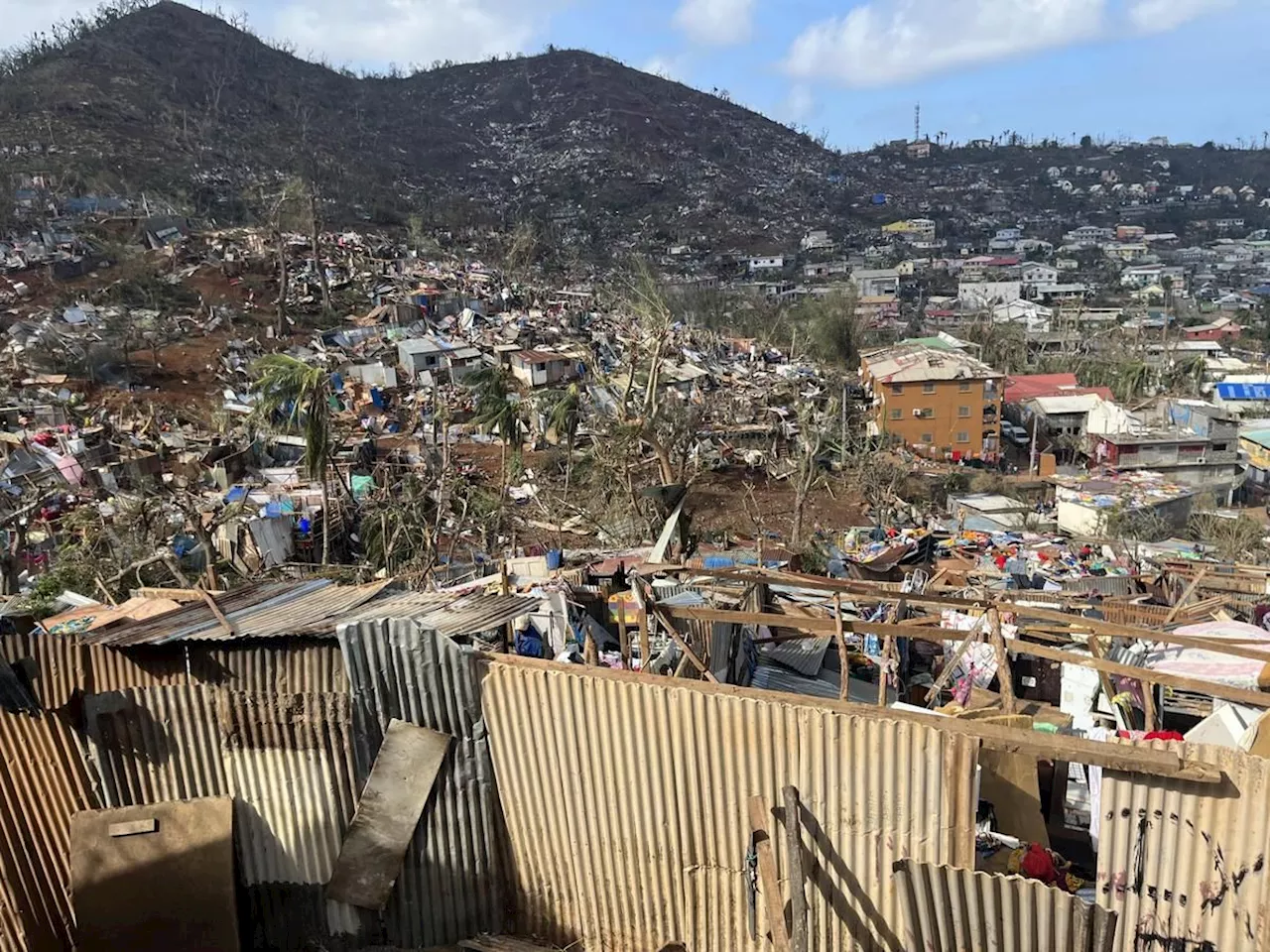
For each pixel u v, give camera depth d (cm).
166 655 655
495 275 8031
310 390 2694
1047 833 654
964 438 5344
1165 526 3509
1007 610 746
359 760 616
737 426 4909
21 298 5381
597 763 573
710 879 565
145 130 10206
